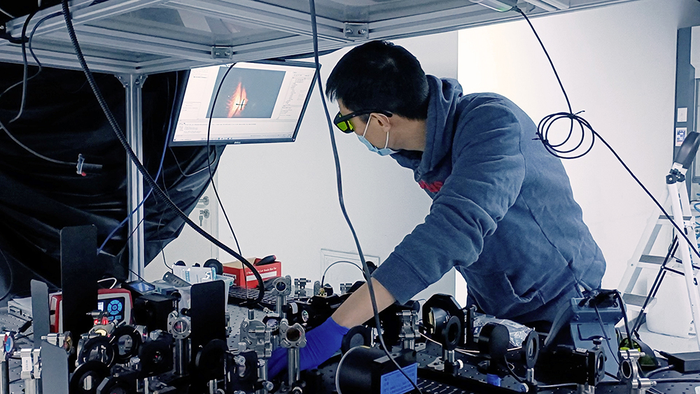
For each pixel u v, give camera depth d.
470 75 3.14
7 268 1.75
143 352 0.95
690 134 2.82
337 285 3.43
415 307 1.20
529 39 3.46
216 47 1.44
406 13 1.17
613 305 1.07
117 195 1.96
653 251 3.77
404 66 1.07
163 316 1.08
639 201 3.79
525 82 3.49
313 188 3.51
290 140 2.24
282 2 1.04
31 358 0.89
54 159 1.81
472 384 0.97
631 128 3.80
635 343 1.10
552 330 1.05
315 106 3.45
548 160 1.26
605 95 3.81
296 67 2.02
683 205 2.93
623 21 3.75
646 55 3.72
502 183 1.00
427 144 1.15
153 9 1.12
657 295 3.62
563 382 0.97
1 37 1.20
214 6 0.94
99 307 1.26
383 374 0.81
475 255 0.97
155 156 2.05
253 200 3.61
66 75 1.79
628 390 0.94
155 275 2.36
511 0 0.93
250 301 1.56
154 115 2.03
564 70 3.68
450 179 1.04
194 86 1.79
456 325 1.06
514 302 1.30
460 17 1.11
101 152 1.91
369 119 1.11
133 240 1.93
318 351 1.00
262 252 3.68
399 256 0.96
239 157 3.52
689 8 3.55
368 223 3.32
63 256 1.03
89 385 0.82
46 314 1.09
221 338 0.99
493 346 0.98
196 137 1.93
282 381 0.98
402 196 3.17
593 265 1.34
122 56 1.72
